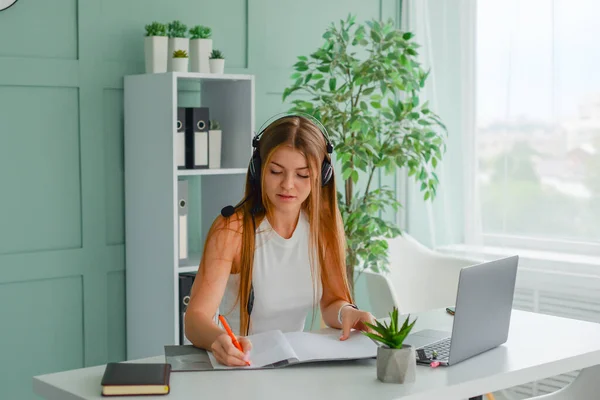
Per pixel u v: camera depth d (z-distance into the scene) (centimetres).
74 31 348
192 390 192
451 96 451
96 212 358
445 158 454
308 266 247
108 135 359
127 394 187
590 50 410
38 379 202
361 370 211
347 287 255
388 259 413
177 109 345
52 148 345
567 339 247
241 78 356
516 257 239
